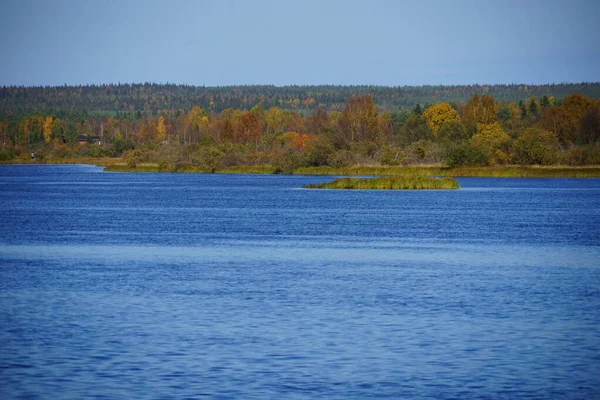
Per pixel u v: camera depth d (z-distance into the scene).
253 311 67.31
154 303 70.81
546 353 54.34
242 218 160.50
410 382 47.91
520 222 152.25
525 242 120.06
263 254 105.56
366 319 64.31
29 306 69.31
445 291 77.88
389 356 53.28
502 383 47.84
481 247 113.81
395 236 127.75
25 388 46.56
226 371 49.75
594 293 77.06
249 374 49.16
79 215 167.88
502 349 55.22
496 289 79.12
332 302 71.56
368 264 96.44
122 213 172.75
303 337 58.22
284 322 63.09
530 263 97.88
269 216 164.62
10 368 50.25
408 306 69.94
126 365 50.97
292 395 45.53
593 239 124.25
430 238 125.25
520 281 84.25
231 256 103.50
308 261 99.06
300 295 75.12
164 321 63.38
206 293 76.00
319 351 54.41
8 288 78.69
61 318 64.44
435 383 47.75
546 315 66.38
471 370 50.31
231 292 76.56
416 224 147.62
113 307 68.94
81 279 84.50
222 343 56.38
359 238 124.88
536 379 48.66
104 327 61.19
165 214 170.12
